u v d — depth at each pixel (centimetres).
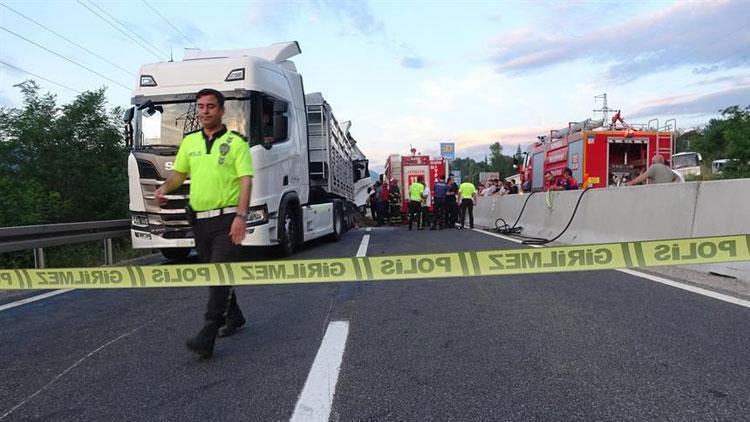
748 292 580
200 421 300
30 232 814
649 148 1642
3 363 415
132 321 542
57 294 712
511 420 292
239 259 420
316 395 331
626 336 432
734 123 3173
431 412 304
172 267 420
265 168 877
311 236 1150
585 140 1641
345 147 1731
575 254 418
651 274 701
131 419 306
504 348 411
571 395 322
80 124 1391
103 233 1004
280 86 972
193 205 419
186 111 874
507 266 424
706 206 720
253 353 419
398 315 522
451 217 1948
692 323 464
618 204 937
